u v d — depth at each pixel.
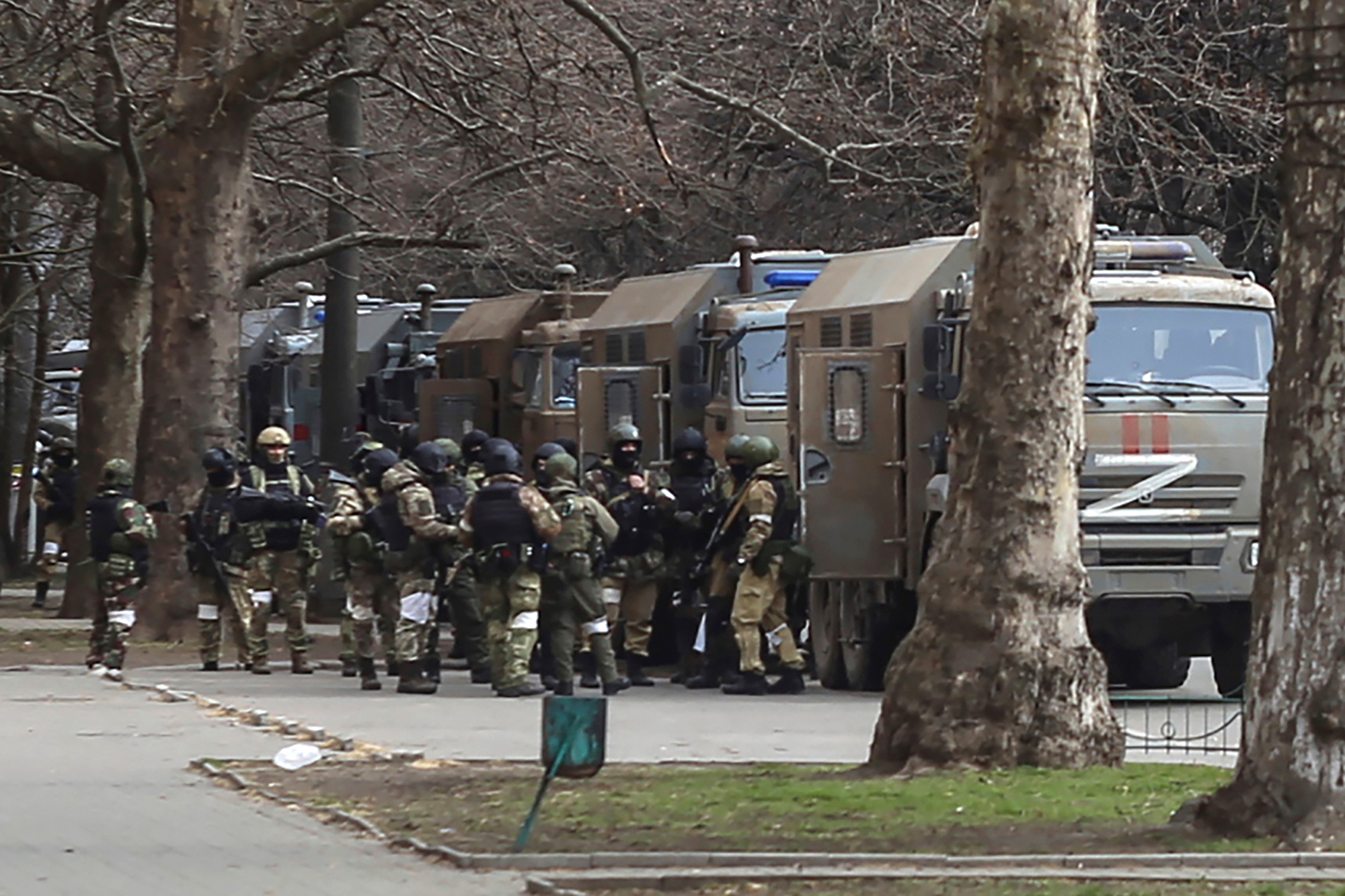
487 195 81.75
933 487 50.72
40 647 64.19
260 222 68.88
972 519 36.09
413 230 75.31
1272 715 28.39
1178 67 72.88
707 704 49.28
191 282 66.81
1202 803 29.14
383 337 91.44
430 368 85.50
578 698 28.05
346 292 73.00
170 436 66.56
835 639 54.84
